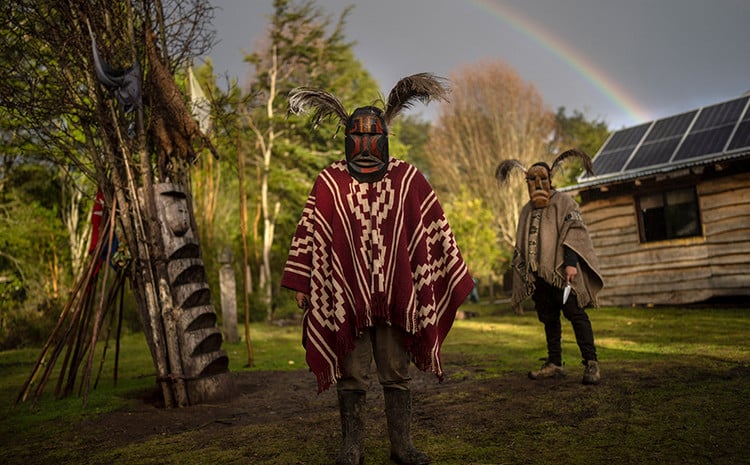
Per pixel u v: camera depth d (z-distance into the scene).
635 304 13.24
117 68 5.04
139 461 3.14
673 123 14.21
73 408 4.67
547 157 27.84
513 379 4.92
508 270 25.36
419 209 2.90
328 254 2.88
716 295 12.00
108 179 5.21
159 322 4.72
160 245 4.81
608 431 3.10
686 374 4.55
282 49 23.86
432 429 3.41
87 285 5.22
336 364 2.78
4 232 14.69
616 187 13.69
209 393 4.77
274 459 2.98
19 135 5.54
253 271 18.75
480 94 27.97
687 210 12.64
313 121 3.19
